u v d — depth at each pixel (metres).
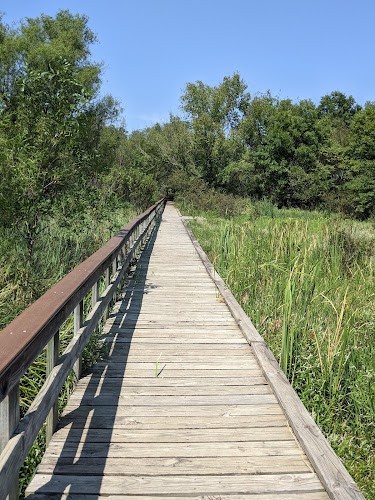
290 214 25.48
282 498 2.49
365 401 3.87
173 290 7.61
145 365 4.38
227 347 4.93
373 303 6.01
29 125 6.46
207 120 37.25
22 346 1.98
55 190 7.05
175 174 37.69
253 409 3.54
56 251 7.63
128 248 8.87
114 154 28.53
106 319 5.77
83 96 6.58
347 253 8.66
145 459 2.83
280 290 6.34
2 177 6.05
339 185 35.56
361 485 2.99
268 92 40.44
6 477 1.92
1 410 2.01
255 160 36.19
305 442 2.94
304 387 4.30
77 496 2.48
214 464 2.79
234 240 9.45
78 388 3.85
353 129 33.12
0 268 5.72
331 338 5.00
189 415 3.42
